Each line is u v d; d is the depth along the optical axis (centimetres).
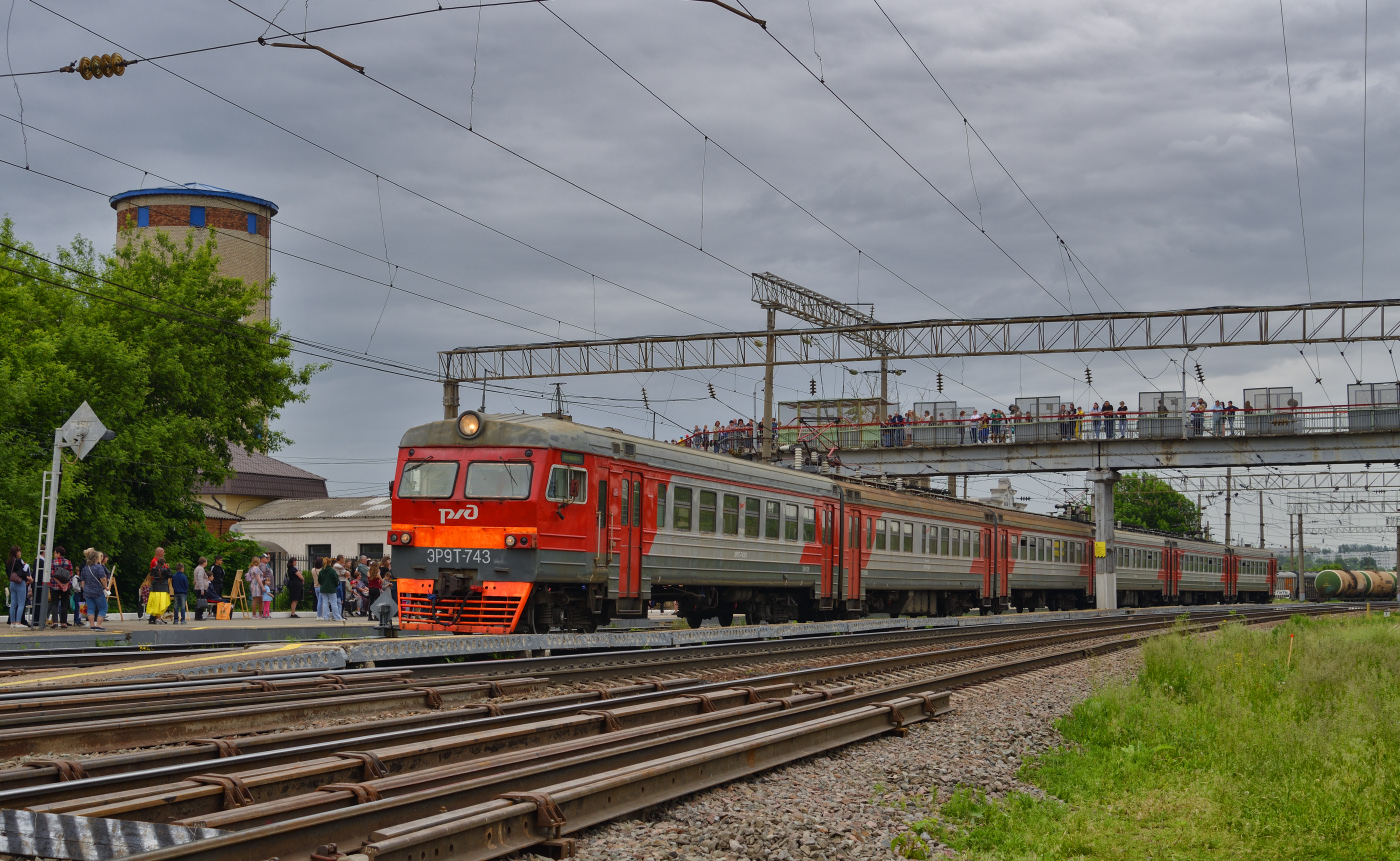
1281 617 3978
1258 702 1445
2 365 3136
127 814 603
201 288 3894
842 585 2861
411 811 651
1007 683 1661
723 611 2561
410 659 1591
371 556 5562
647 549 2119
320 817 588
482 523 1867
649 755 888
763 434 3441
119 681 1238
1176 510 9556
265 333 3934
